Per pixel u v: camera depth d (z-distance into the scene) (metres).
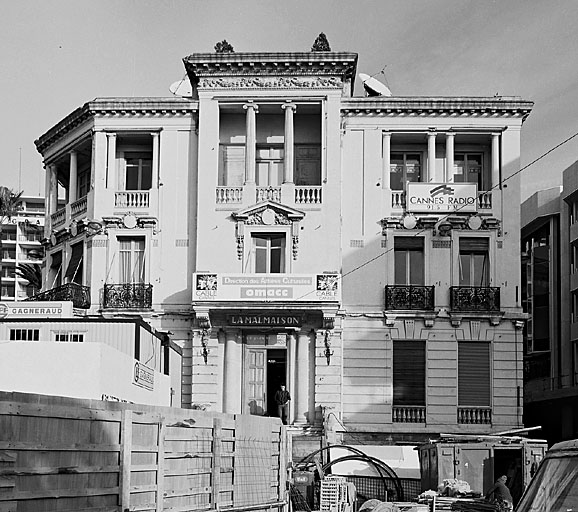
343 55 40.25
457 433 39.84
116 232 41.72
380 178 41.62
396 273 41.38
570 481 8.89
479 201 41.50
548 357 53.47
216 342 40.06
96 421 13.32
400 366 40.53
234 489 18.39
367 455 33.59
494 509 20.67
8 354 22.42
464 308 40.47
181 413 16.08
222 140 41.91
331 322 39.38
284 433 21.62
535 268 54.72
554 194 53.50
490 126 41.66
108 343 29.53
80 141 43.72
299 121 42.09
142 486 14.55
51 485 12.25
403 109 41.50
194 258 41.28
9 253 107.56
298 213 40.06
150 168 43.09
